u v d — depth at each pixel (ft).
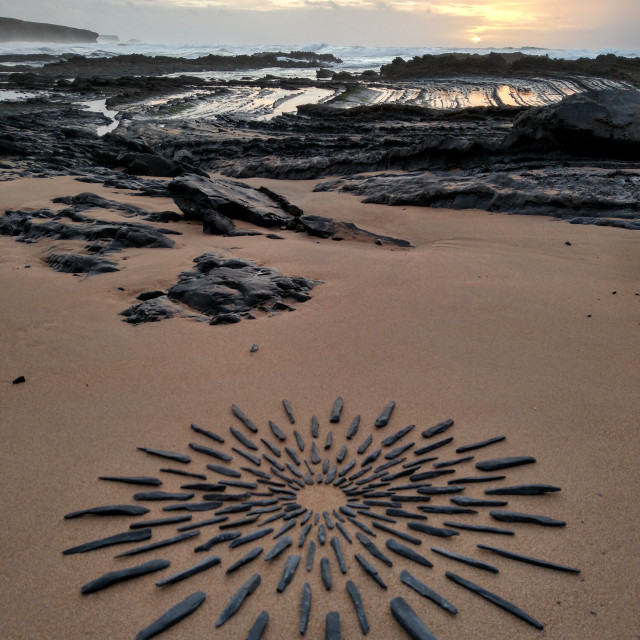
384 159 17.16
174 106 40.52
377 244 9.67
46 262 8.34
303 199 14.17
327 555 3.57
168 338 6.00
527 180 12.14
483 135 21.58
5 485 4.10
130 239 8.92
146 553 3.60
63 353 5.71
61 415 4.81
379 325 6.23
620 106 14.11
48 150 19.33
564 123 14.01
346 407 4.91
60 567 3.53
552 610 3.31
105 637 3.19
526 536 3.71
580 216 10.61
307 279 7.48
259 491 4.06
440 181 13.25
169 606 3.32
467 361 5.53
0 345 5.86
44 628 3.23
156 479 4.13
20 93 46.21
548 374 5.31
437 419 4.75
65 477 4.17
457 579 3.44
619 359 5.52
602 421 4.67
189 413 4.85
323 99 46.75
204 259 7.97
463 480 4.13
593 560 3.56
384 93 48.49
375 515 3.85
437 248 9.30
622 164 13.35
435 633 3.20
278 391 5.13
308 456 4.39
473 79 57.52
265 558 3.53
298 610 3.28
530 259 8.45
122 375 5.36
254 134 27.50
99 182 14.52
